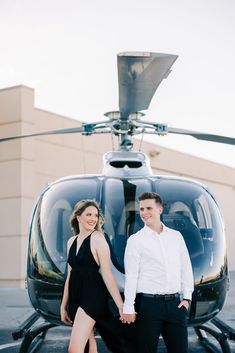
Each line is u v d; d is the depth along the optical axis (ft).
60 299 14.46
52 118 49.08
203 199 16.35
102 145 55.52
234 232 80.12
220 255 15.26
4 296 37.88
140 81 13.24
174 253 11.37
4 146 45.11
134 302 11.25
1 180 45.06
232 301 35.58
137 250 11.28
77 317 11.76
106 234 14.62
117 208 15.15
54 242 15.10
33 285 15.15
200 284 14.39
